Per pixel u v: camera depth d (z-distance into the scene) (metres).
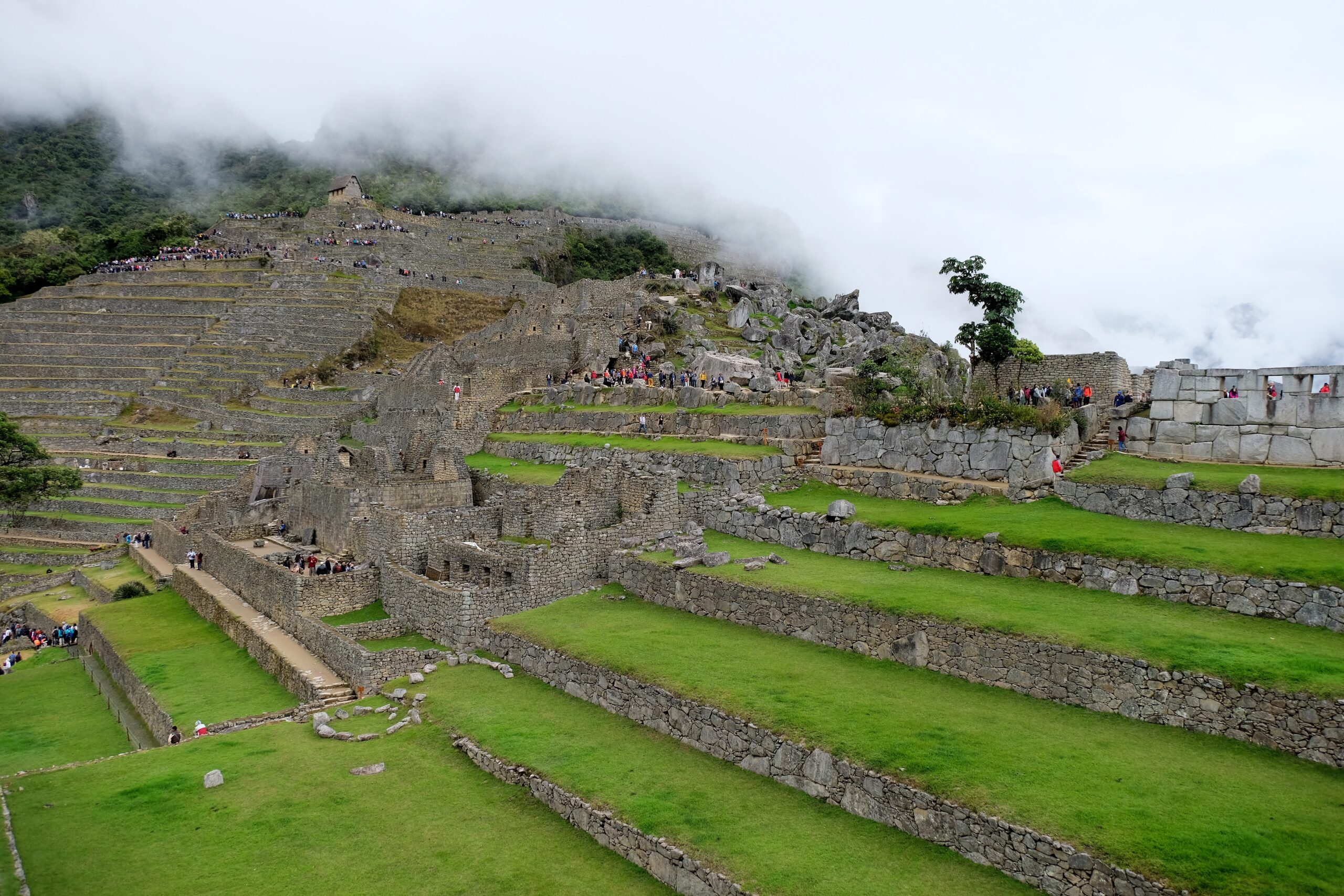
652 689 27.77
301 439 79.19
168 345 111.75
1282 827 18.02
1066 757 21.33
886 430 45.00
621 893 21.25
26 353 109.94
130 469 84.69
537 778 25.41
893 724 23.62
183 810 25.64
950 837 20.02
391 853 23.23
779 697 25.97
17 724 40.50
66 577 68.25
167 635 48.16
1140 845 17.81
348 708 32.50
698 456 49.19
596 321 84.44
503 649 34.69
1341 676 21.14
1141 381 54.72
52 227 189.50
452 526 46.34
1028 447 39.34
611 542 41.03
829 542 37.91
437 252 155.00
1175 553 28.64
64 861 23.14
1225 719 21.77
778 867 20.12
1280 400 35.47
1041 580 30.84
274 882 22.12
